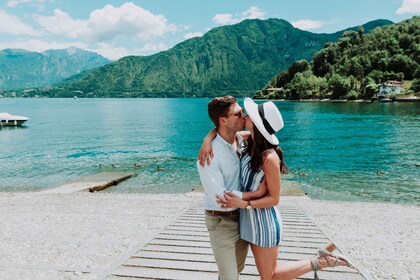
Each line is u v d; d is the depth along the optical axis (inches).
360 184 666.8
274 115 119.5
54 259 233.9
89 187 614.2
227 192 119.3
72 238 285.9
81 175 786.8
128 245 265.0
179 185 670.5
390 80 5457.7
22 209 420.5
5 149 1209.4
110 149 1193.4
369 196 582.9
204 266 202.7
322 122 2153.1
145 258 215.6
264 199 120.8
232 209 127.7
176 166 874.1
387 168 819.4
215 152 122.1
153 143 1342.3
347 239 293.6
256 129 121.0
